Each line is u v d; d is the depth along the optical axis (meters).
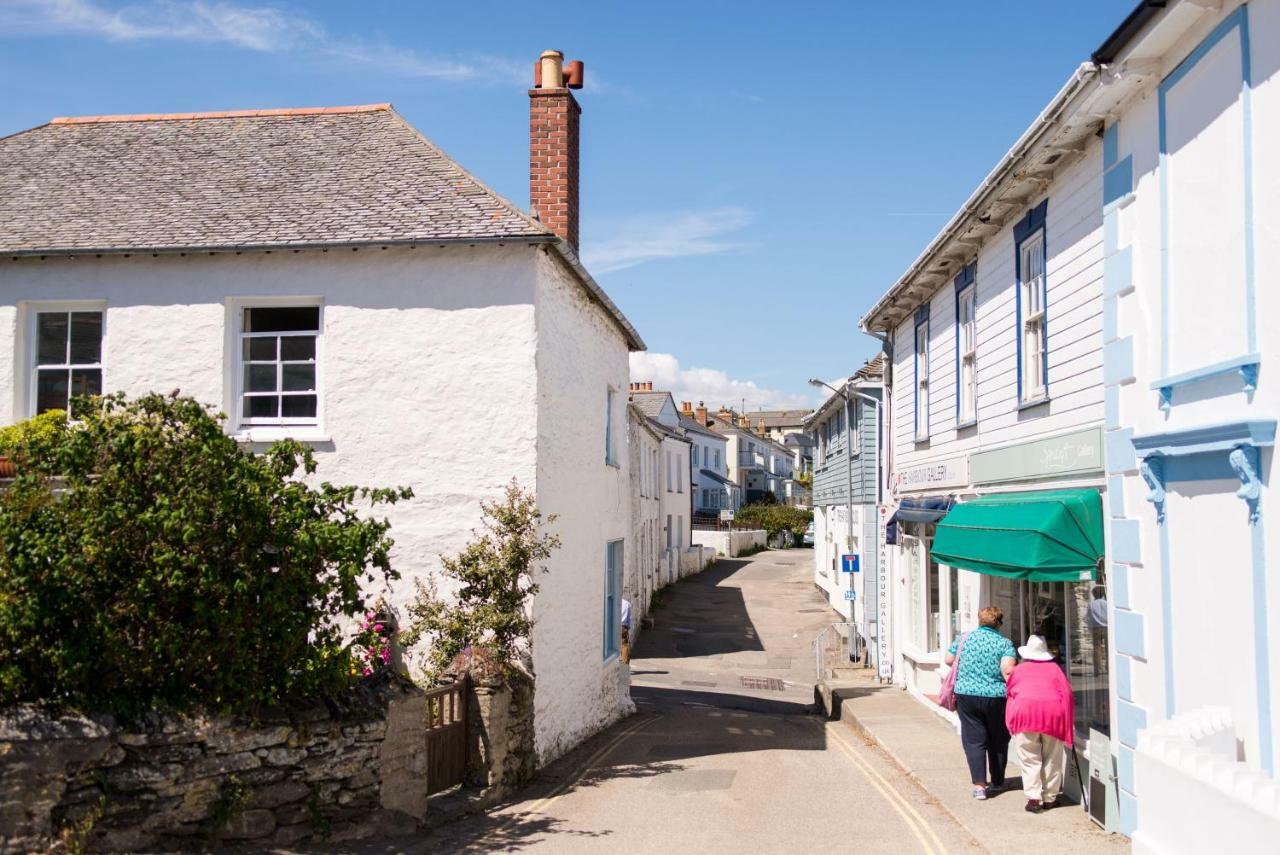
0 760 6.51
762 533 71.50
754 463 94.12
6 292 12.95
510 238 12.29
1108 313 9.38
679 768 12.48
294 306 12.97
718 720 17.42
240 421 12.81
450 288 12.62
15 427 11.23
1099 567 9.94
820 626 33.81
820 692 20.64
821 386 26.97
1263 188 7.01
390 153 14.41
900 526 19.34
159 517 6.91
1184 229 8.12
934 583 17.53
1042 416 11.38
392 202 13.23
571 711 14.13
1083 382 10.20
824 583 41.16
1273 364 6.86
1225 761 6.59
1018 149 10.70
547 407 12.95
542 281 12.82
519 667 11.66
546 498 12.84
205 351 12.74
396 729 8.73
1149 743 7.47
